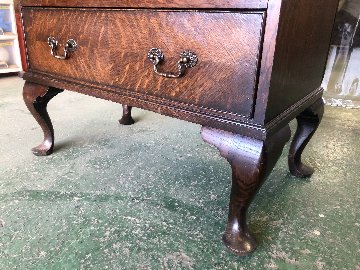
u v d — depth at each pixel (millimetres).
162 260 674
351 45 2119
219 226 790
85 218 805
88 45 775
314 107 888
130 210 845
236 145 620
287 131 677
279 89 596
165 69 655
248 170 612
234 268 657
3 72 2406
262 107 562
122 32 696
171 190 950
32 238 728
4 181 961
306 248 720
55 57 851
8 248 694
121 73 739
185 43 610
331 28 859
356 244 736
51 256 676
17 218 795
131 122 1498
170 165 1107
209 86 612
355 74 2168
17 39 2436
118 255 685
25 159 1109
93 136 1340
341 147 1303
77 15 765
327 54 897
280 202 901
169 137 1361
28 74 979
